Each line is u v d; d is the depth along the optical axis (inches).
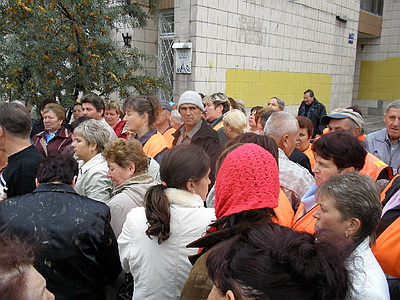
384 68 630.5
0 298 30.1
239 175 48.1
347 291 29.2
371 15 592.1
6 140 88.4
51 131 159.2
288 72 378.3
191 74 285.6
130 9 235.3
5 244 34.6
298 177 82.0
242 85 327.6
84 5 183.0
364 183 53.6
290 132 90.7
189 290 46.4
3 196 87.6
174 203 60.1
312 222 67.8
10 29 184.1
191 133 134.7
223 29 299.6
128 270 65.4
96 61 191.0
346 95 493.0
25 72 189.6
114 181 82.4
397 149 129.6
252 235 31.1
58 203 64.2
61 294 61.7
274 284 26.8
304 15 383.2
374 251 62.2
